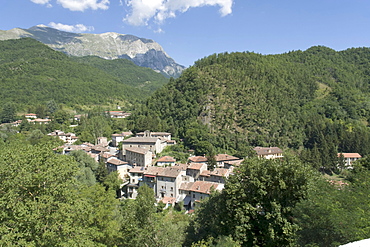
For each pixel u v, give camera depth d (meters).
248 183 31.77
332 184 30.23
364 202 26.62
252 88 187.50
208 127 155.62
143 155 108.75
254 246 28.80
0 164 27.47
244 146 134.12
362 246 13.57
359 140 138.50
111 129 178.50
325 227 23.92
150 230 31.62
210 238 31.38
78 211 28.52
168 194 84.44
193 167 95.00
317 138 149.25
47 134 155.62
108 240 35.72
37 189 27.50
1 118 177.12
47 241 25.05
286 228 26.58
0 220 24.72
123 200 84.31
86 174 86.50
